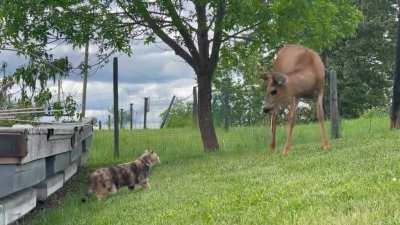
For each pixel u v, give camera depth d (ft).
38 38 61.67
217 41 66.54
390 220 23.34
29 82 47.01
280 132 82.79
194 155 64.54
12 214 27.73
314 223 24.44
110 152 71.87
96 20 62.75
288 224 25.08
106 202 39.17
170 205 34.04
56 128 32.55
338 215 25.30
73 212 36.63
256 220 26.73
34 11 60.59
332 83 64.28
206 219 28.45
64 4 59.72
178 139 82.84
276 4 59.11
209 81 68.95
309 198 29.17
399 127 63.87
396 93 63.72
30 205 30.45
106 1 63.21
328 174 36.06
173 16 63.67
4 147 25.27
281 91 49.42
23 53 52.47
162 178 47.73
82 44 64.95
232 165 48.34
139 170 42.91
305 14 61.46
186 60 67.97
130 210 34.81
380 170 34.86
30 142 27.53
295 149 53.16
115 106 67.92
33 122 36.27
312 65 50.65
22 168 26.81
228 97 101.24
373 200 26.89
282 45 66.49
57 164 36.01
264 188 33.96
